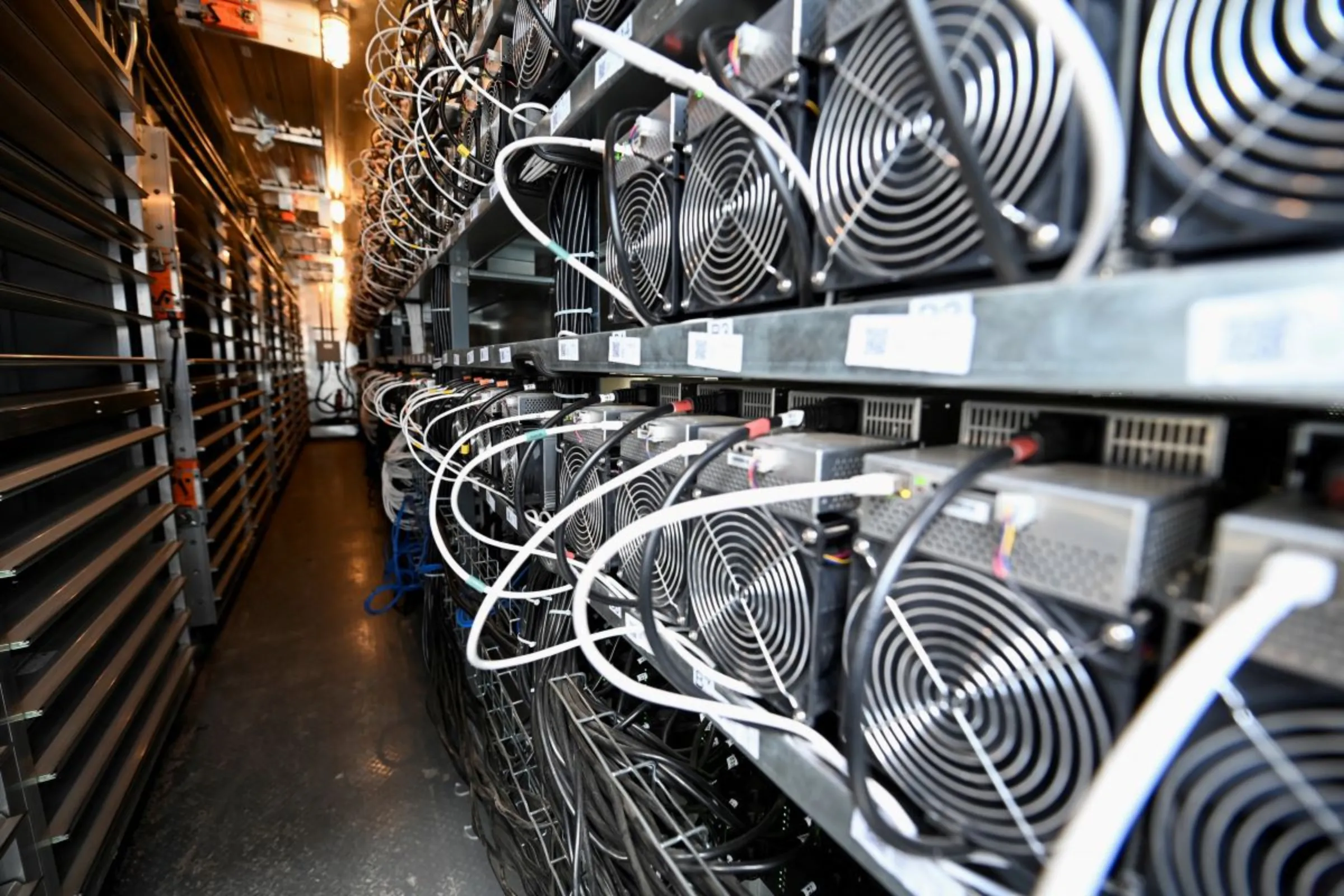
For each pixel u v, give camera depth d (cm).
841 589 54
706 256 68
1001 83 36
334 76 349
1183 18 30
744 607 60
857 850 47
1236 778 30
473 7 153
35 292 119
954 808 42
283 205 589
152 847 141
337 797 159
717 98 49
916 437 60
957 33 39
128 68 174
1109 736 34
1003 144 36
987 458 39
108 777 137
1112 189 29
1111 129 28
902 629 44
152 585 183
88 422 160
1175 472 41
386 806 156
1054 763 37
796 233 51
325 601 287
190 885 132
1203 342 25
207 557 238
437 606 207
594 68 87
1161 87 31
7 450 130
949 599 42
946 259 41
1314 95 26
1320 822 27
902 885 44
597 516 100
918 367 38
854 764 39
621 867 84
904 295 48
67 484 150
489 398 148
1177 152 30
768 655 57
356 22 300
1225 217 29
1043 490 36
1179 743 32
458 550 205
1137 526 32
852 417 68
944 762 42
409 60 193
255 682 213
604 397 126
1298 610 26
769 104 56
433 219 218
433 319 254
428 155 179
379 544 379
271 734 185
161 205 213
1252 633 25
